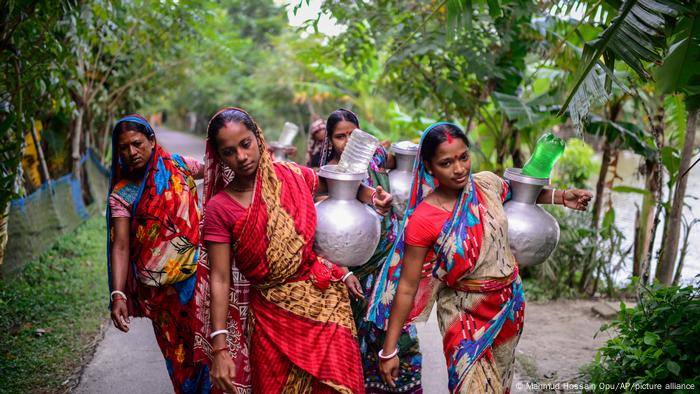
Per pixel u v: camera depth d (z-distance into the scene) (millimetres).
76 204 9383
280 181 2740
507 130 6988
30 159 7934
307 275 2793
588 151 8930
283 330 2756
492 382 2678
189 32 10039
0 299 5699
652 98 6012
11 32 4773
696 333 3176
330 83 13828
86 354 4738
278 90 21844
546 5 5133
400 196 3477
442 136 2512
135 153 3287
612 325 3635
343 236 2633
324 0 6207
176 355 3459
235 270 2891
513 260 2736
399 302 2680
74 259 7531
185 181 3479
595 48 2883
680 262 5562
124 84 12375
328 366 2727
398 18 6453
